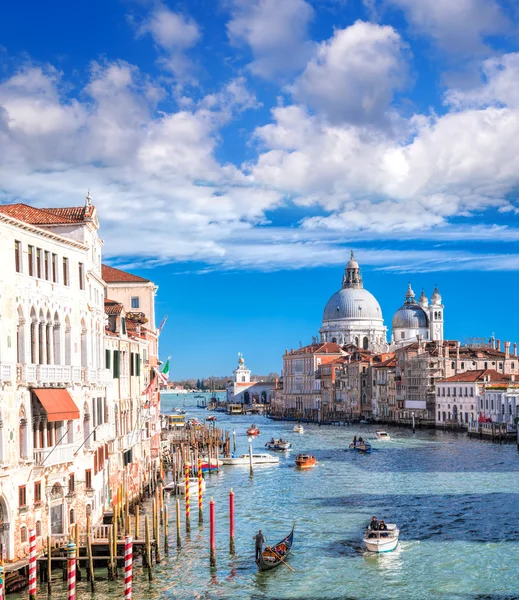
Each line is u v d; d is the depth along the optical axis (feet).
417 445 419.95
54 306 150.20
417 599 143.95
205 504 234.38
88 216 164.66
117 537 156.35
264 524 203.31
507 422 450.30
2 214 131.23
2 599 122.31
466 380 526.98
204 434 440.45
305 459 327.88
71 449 152.46
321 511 220.64
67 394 150.82
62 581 144.56
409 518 208.44
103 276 276.21
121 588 144.87
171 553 172.45
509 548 175.94
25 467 138.62
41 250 147.02
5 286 133.69
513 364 591.37
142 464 236.84
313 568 162.50
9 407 133.59
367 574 158.30
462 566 163.12
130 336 225.76
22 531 138.21
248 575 157.38
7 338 134.41
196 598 144.36
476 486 259.19
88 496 161.17
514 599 143.33
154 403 270.87
